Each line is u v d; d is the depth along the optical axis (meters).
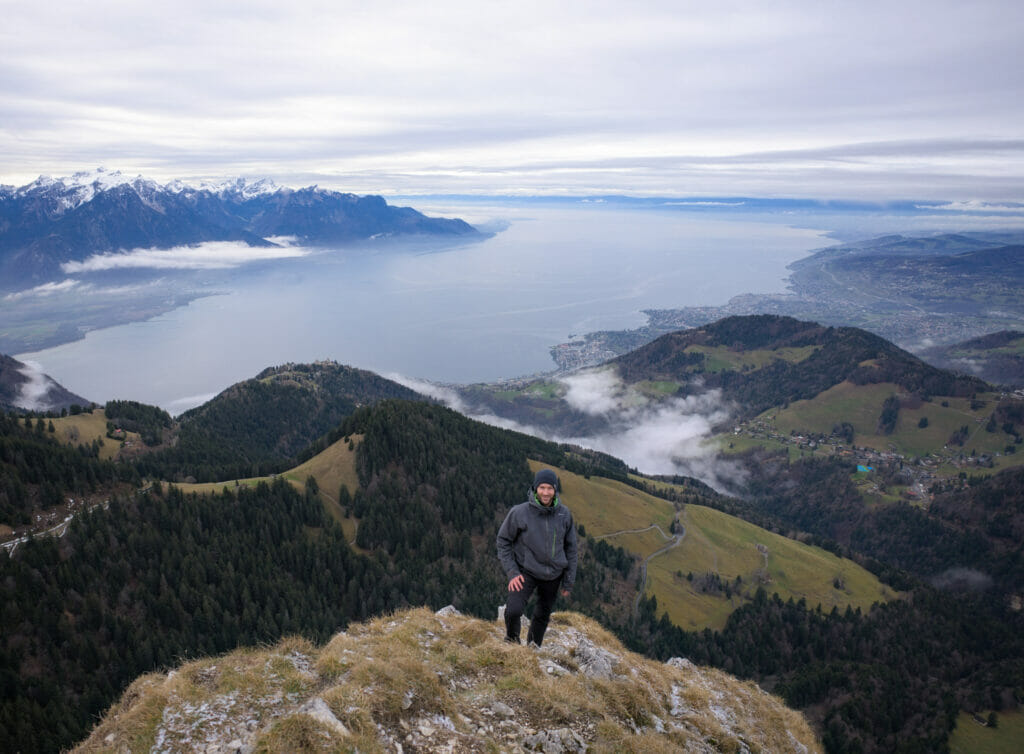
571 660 14.38
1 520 100.88
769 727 16.31
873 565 173.75
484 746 10.17
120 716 10.41
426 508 137.50
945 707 116.31
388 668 11.34
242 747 9.18
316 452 167.00
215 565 103.31
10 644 77.94
